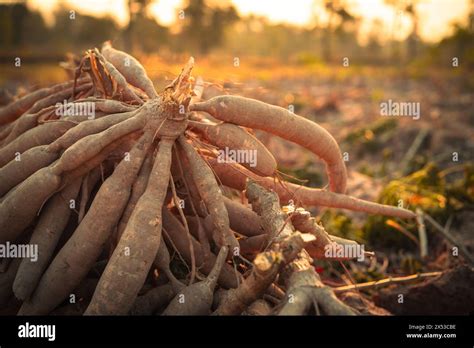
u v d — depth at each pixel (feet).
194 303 11.85
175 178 13.73
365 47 288.92
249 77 97.25
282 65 167.12
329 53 231.71
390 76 124.57
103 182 12.68
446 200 24.80
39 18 230.27
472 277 15.21
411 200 23.98
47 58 126.11
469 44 166.30
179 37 200.34
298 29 312.09
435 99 72.79
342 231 22.30
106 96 14.97
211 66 111.55
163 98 12.91
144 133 12.77
